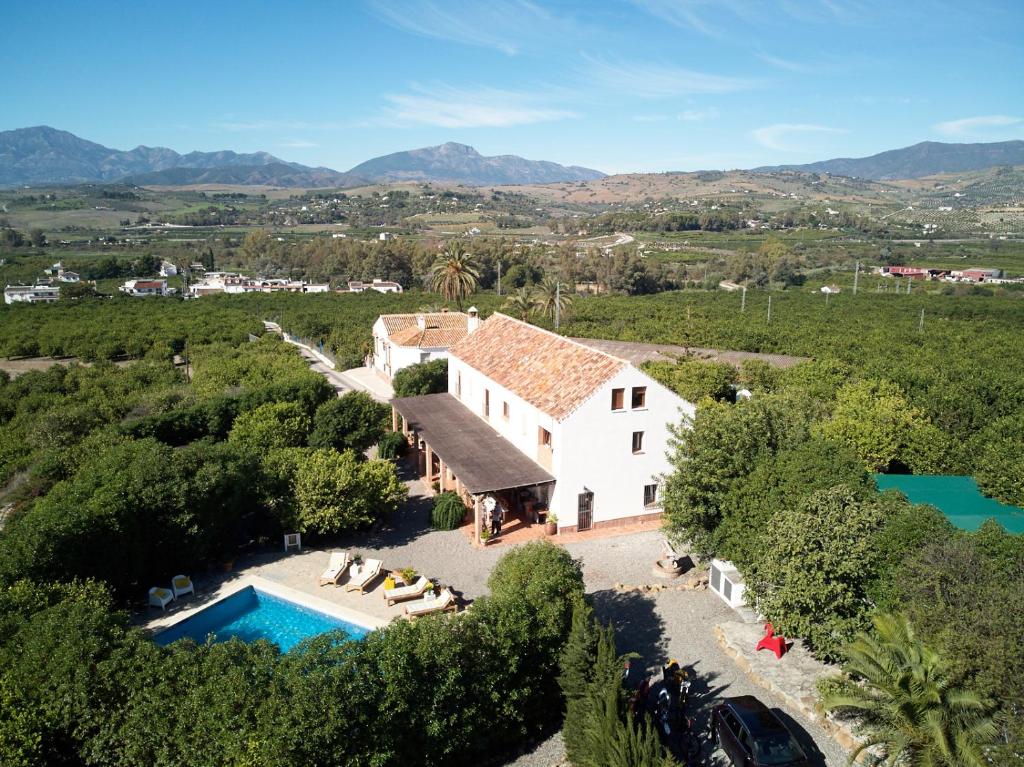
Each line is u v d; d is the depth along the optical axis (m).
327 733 12.85
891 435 31.55
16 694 13.94
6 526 23.69
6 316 95.75
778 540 18.73
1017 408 39.22
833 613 18.20
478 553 27.20
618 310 98.31
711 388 46.22
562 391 29.75
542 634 17.16
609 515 29.73
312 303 113.12
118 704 14.04
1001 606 14.01
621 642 21.20
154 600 21.94
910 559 16.66
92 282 143.75
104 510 21.39
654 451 29.97
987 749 12.79
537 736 17.23
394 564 26.09
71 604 16.80
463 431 34.72
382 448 38.38
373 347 69.00
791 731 15.91
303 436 35.22
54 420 38.72
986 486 28.16
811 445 22.14
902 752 14.12
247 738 12.78
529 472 29.08
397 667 14.43
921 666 13.86
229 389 47.00
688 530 23.62
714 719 16.95
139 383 55.44
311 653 14.33
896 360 58.00
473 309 46.19
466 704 15.53
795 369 48.97
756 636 21.17
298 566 25.30
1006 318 95.88
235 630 21.73
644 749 13.11
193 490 23.94
